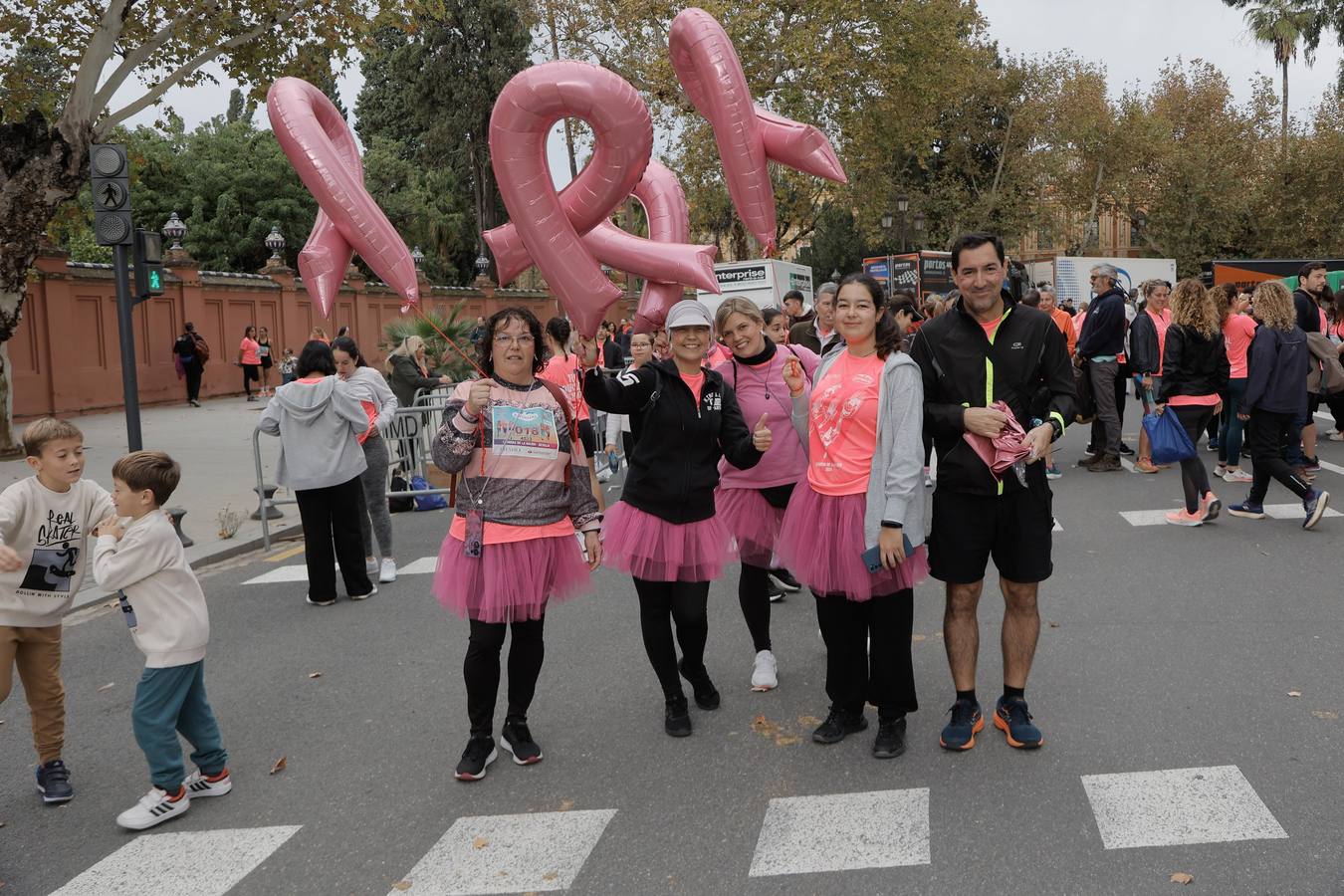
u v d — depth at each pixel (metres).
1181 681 4.89
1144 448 10.73
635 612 6.58
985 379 4.06
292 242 40.00
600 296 4.50
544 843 3.67
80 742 4.90
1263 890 3.10
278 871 3.58
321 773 4.42
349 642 6.28
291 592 7.61
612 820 3.82
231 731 4.95
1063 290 36.69
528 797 4.06
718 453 4.68
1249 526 8.05
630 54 32.84
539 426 4.23
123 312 8.73
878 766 4.15
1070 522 8.51
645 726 4.73
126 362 8.73
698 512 4.56
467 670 4.26
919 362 4.19
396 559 8.61
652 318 5.33
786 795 3.94
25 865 3.71
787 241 42.38
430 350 14.31
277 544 9.62
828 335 8.03
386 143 49.22
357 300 32.44
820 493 4.25
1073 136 46.38
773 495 5.11
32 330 20.61
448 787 4.20
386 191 46.16
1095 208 49.31
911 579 4.13
